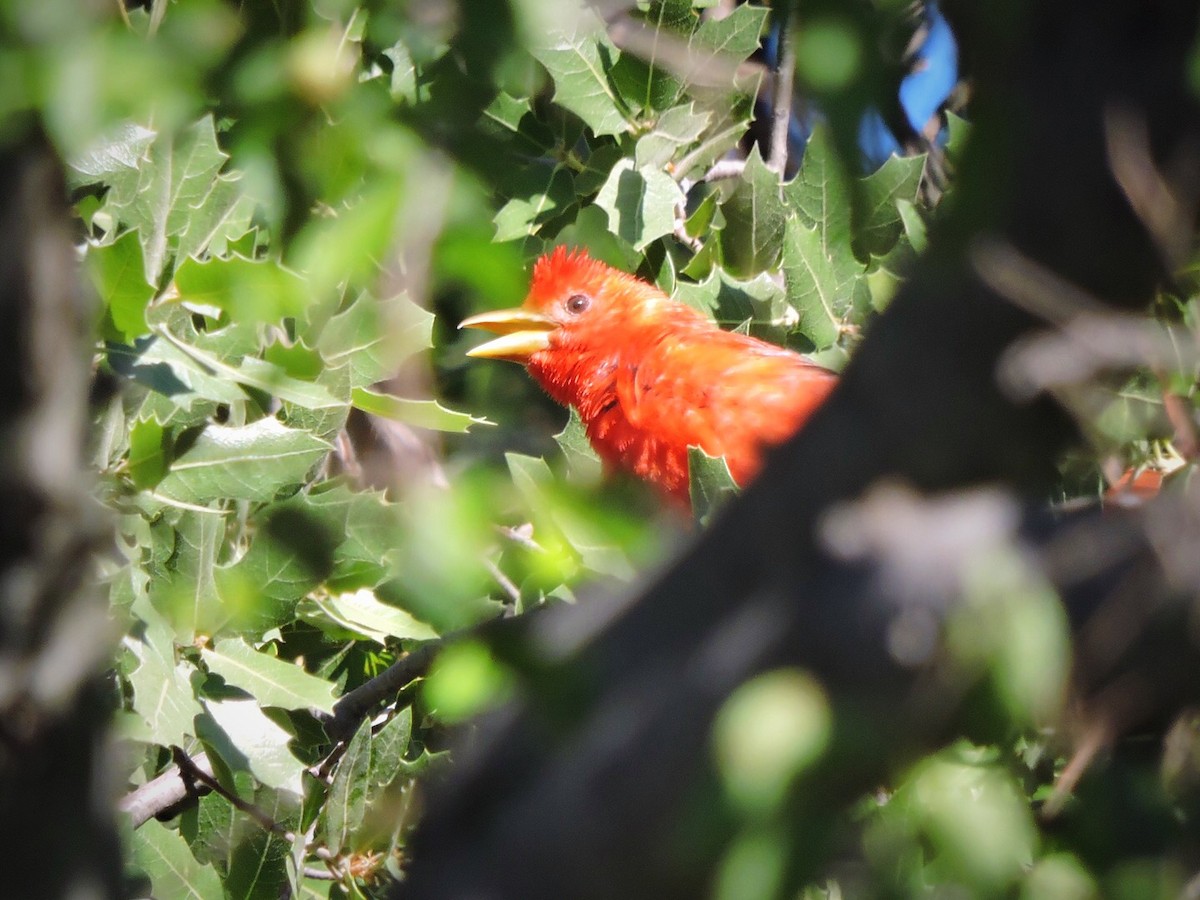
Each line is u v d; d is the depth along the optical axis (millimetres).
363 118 5227
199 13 4637
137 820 8656
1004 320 4012
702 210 11609
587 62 10297
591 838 4105
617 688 4223
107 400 7477
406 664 9453
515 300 5320
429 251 5223
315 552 8539
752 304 10953
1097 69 3920
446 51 5637
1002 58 3936
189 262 6168
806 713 3955
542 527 6551
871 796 5258
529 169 10648
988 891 4973
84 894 4746
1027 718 4164
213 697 8430
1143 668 4539
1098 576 4449
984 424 4078
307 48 5270
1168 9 3939
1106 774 5406
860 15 3992
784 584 4094
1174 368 4992
